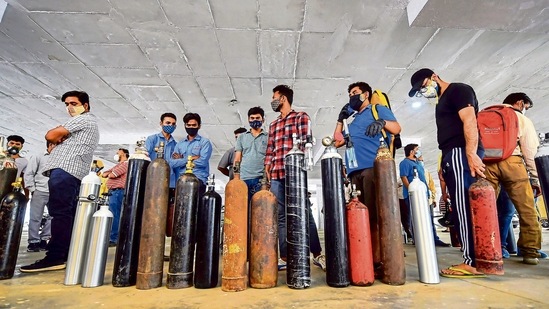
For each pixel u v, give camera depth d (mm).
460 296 1270
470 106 1700
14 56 4215
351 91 2088
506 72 4648
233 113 6426
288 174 1604
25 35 3723
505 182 2295
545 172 1757
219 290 1431
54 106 6062
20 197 1874
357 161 1876
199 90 5285
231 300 1249
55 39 3801
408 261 2441
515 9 2918
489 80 4906
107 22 3449
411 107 6191
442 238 5684
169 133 3117
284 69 4523
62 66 4488
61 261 2031
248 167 2744
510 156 2242
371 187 1783
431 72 1904
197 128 2971
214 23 3445
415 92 1968
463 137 1739
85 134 2225
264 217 1518
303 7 3188
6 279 1724
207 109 6180
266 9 3215
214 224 1542
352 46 3928
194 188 1584
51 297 1324
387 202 1556
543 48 3986
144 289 1447
